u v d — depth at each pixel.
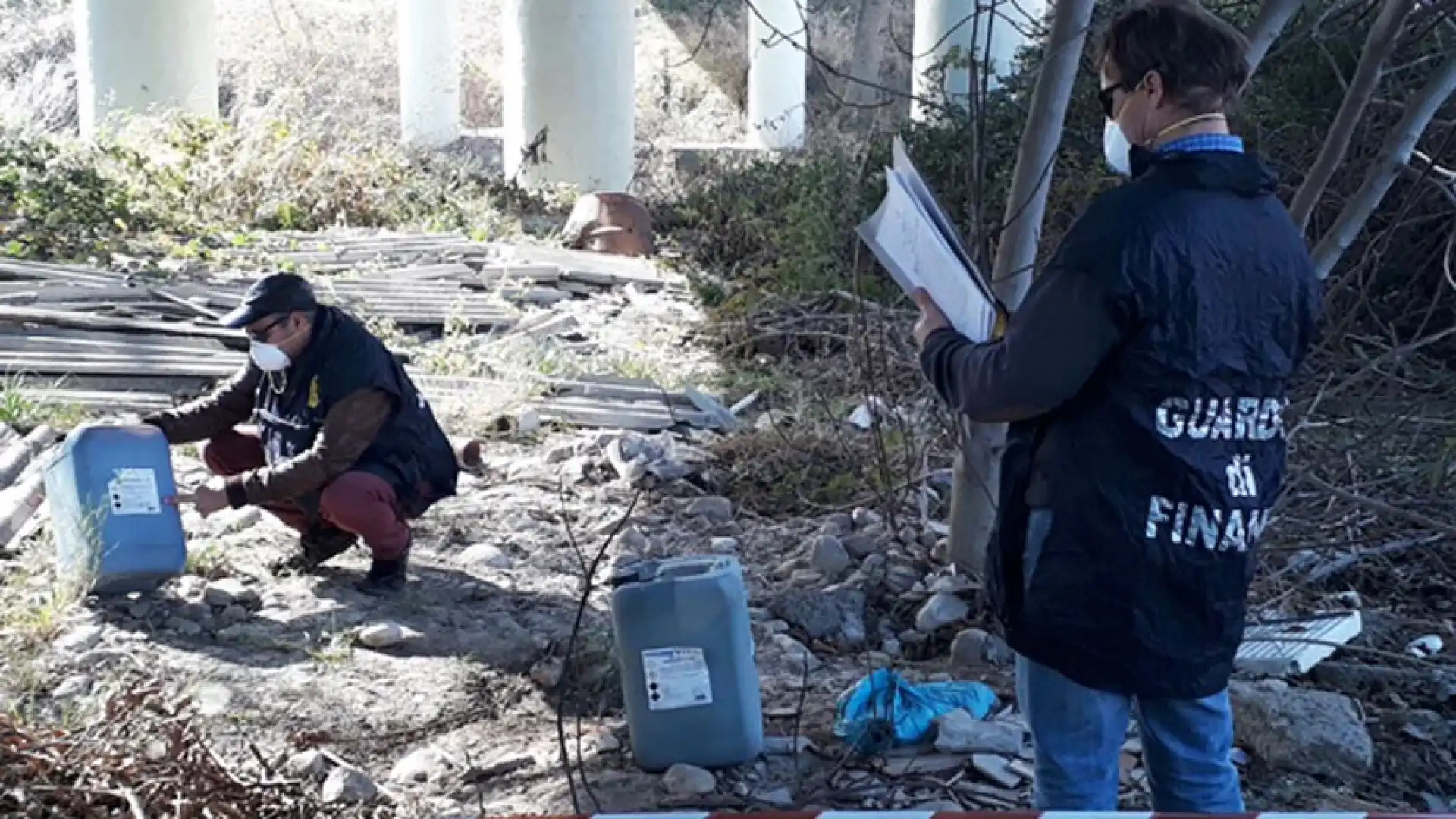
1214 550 3.15
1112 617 3.16
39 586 5.89
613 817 3.19
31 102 29.09
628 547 7.06
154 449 5.84
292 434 6.02
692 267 14.62
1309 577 6.59
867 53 28.41
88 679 5.20
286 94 18.69
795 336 11.19
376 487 5.99
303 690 5.32
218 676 5.37
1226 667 3.27
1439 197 9.55
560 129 20.52
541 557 6.90
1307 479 6.74
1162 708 3.38
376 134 24.38
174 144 16.38
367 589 6.24
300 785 4.42
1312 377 8.80
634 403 9.49
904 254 3.40
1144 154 3.15
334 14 31.88
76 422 8.13
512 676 5.62
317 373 5.94
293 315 5.86
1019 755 4.89
